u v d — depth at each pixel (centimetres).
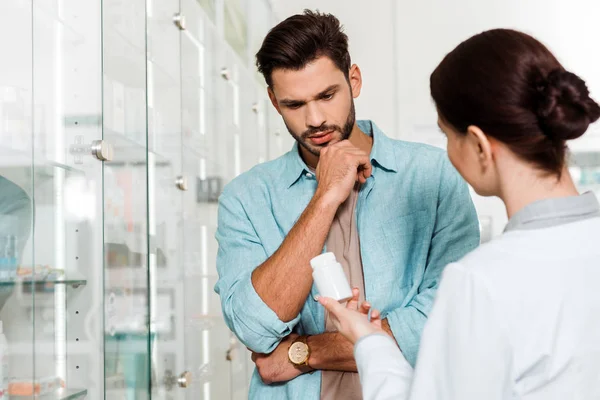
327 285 101
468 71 85
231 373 253
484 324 78
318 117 130
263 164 148
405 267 134
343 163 127
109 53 153
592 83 380
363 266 133
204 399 222
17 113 149
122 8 157
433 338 82
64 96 154
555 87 81
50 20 156
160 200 194
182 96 213
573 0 382
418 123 382
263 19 330
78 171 154
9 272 145
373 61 386
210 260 237
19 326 146
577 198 85
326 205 125
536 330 79
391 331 126
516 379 80
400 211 136
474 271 80
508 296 79
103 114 154
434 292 129
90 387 151
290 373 131
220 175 249
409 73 384
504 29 87
